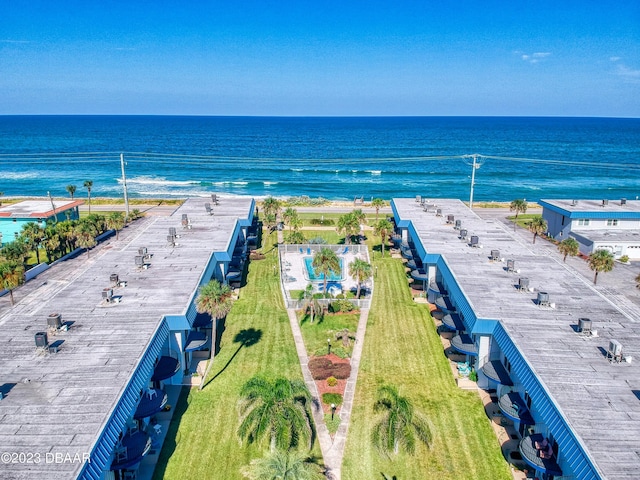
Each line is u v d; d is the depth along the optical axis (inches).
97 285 1881.2
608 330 1562.5
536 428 1369.3
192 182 6043.3
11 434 1066.1
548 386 1266.0
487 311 1683.1
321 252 2305.6
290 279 2632.9
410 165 7642.7
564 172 7126.0
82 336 1491.1
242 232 3056.1
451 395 1649.9
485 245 2400.3
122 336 1494.8
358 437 1438.2
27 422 1104.8
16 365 1328.7
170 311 1663.4
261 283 2578.7
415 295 2426.2
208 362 1817.2
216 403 1590.8
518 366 1391.5
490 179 6491.1
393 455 1368.1
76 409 1152.2
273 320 2160.4
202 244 2399.1
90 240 2768.2
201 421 1507.1
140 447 1237.7
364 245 3093.0
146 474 1296.8
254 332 2049.7
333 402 1582.2
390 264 2881.4
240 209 3164.4
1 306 2162.9
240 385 1680.6
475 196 5452.8
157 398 1428.4
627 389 1255.5
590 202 3430.1
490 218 4028.1
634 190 5787.4
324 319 2171.5
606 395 1230.3
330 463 1336.1
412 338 2015.3
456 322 1920.5
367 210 4343.0
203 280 1979.6
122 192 5418.3
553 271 2073.1
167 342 1680.6
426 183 6161.4
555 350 1439.5
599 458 1017.5
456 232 2618.1
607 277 2642.7
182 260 2167.8
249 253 3046.3
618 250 2942.9
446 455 1378.0
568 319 1633.9
